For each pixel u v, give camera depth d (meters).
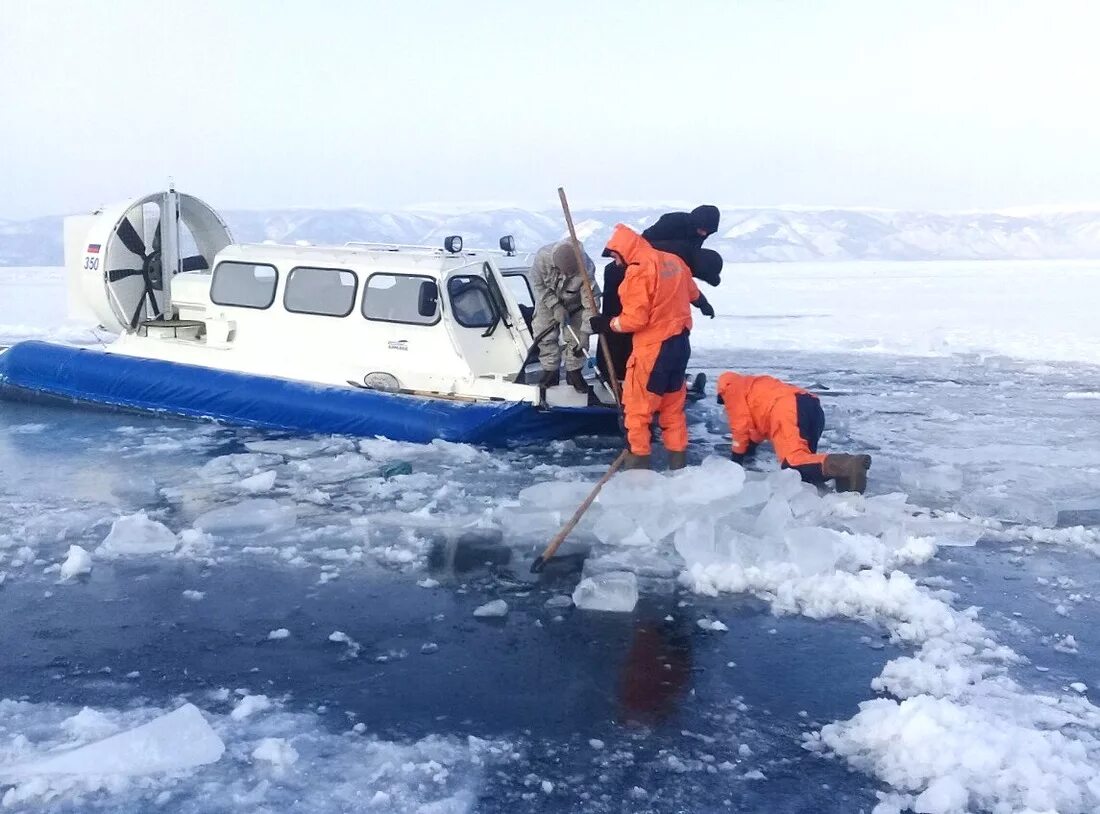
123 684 3.75
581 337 7.70
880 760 3.24
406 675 3.85
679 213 7.28
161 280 9.61
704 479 5.47
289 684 3.77
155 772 3.14
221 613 4.43
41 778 3.08
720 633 4.25
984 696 3.65
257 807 2.98
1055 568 5.07
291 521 5.64
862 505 5.80
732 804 3.02
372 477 6.62
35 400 9.23
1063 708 3.57
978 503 5.99
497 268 8.18
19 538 5.41
